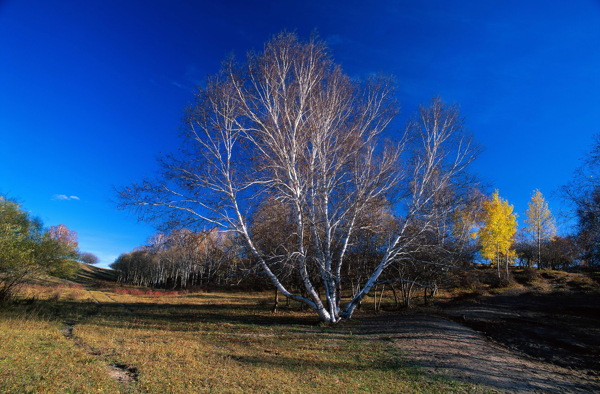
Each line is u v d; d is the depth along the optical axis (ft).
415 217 53.67
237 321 57.47
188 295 126.72
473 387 23.02
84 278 246.88
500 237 105.70
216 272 47.50
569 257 120.57
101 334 41.86
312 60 51.44
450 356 31.22
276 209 48.62
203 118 46.32
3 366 22.39
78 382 20.40
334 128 54.24
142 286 207.31
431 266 72.23
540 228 126.41
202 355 30.66
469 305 78.79
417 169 54.34
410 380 24.38
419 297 97.76
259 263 48.49
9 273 60.03
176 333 44.93
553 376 27.48
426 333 43.19
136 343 35.63
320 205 54.95
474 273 109.09
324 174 51.75
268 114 49.06
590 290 86.58
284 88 48.62
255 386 21.93
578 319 57.93
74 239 192.44
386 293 112.98
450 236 56.80
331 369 27.32
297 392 21.22
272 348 35.19
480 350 35.32
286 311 72.95
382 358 30.86
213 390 20.63
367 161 54.90
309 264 57.82
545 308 70.69
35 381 19.85
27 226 63.57
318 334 43.65
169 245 44.78
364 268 69.05
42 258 64.95
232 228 46.70
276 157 49.32
